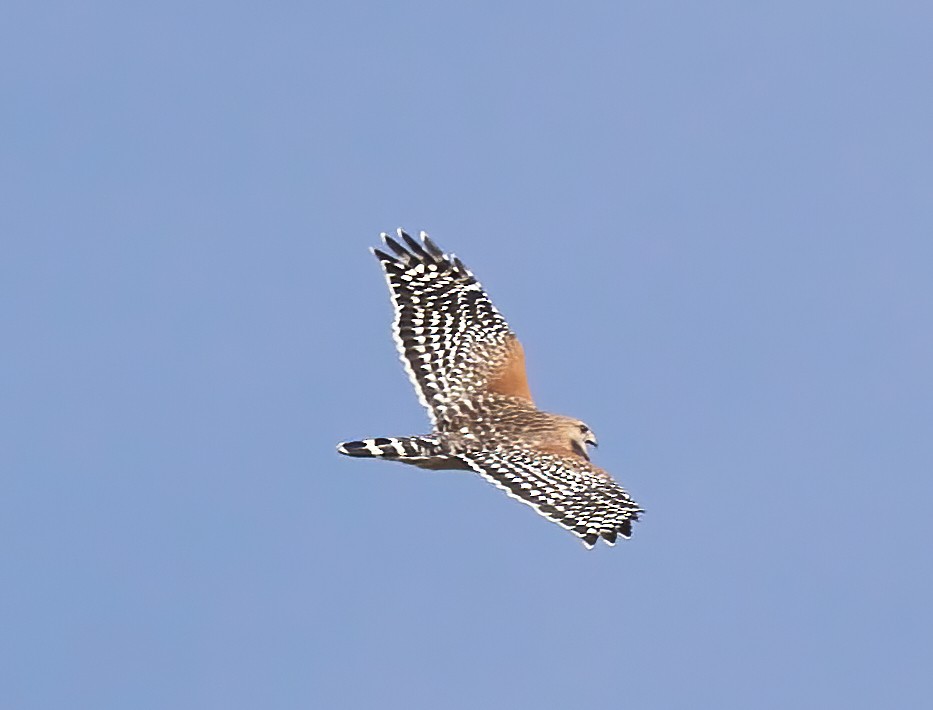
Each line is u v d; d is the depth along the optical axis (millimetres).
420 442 21578
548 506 20859
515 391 22484
